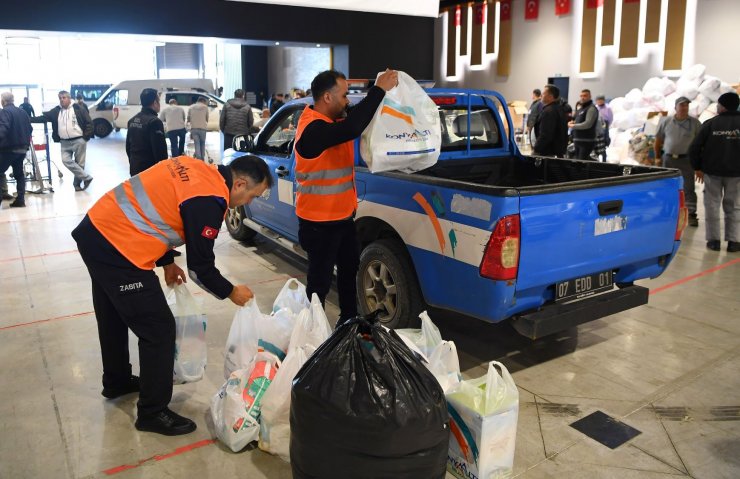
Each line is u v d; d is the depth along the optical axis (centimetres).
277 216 534
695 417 307
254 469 264
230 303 473
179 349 306
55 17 1484
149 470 263
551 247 314
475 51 1977
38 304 472
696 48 1406
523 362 372
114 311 309
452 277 331
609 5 1573
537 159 466
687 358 376
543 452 276
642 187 352
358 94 445
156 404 289
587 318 339
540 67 1784
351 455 215
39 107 3006
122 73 3194
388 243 385
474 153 461
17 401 324
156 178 271
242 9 1736
